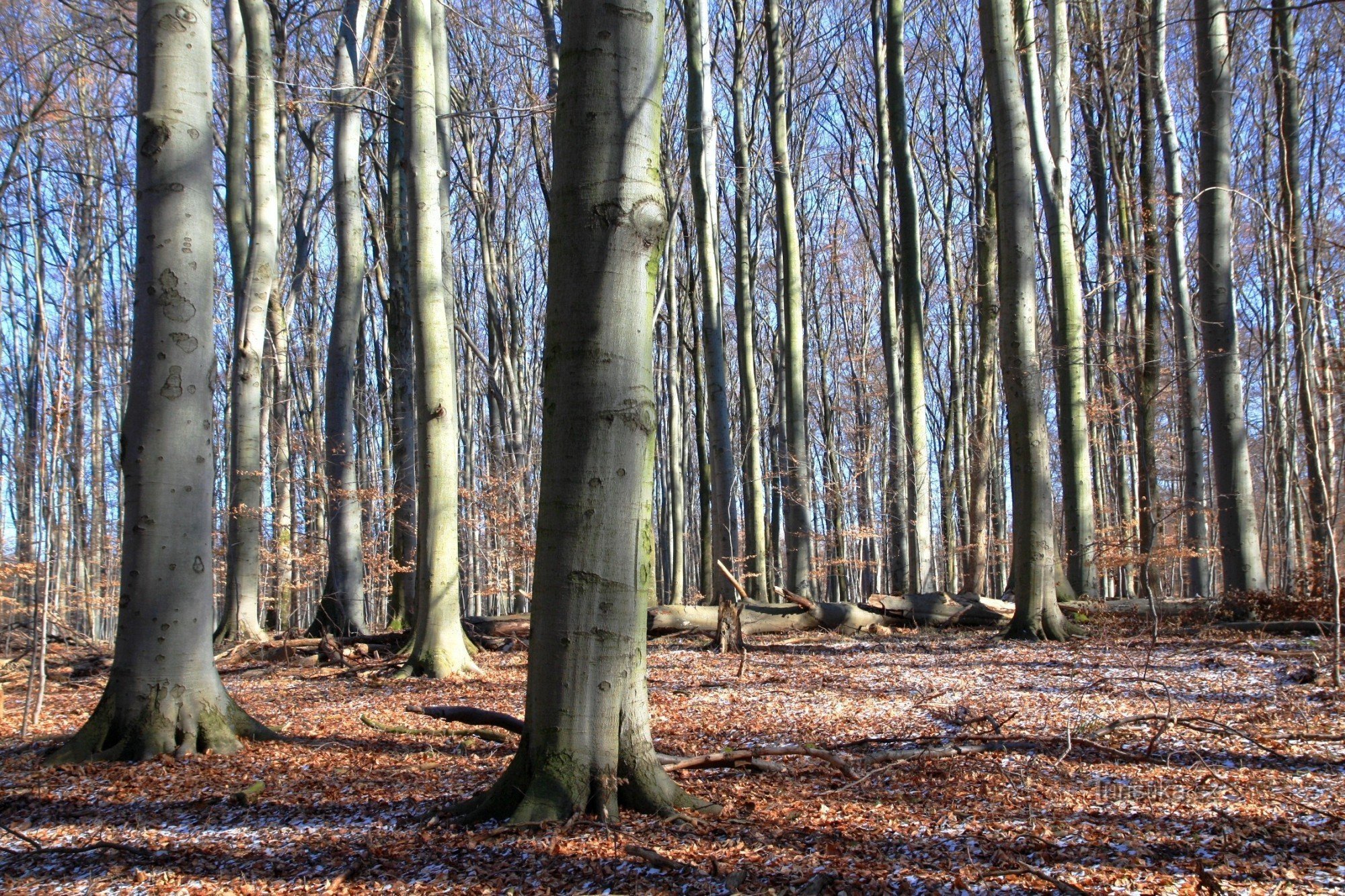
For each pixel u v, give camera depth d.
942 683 8.54
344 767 6.04
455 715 5.88
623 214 4.27
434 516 10.45
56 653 12.81
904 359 18.03
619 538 4.42
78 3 15.75
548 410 4.46
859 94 28.84
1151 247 15.99
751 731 6.76
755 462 17.80
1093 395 19.61
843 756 5.65
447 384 10.30
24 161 19.50
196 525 6.59
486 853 4.07
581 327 4.32
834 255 32.56
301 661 12.43
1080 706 6.61
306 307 32.44
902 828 4.32
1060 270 13.93
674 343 22.70
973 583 19.53
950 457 25.56
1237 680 7.86
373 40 13.76
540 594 4.48
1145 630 11.55
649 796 4.48
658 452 32.28
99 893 3.96
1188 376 14.73
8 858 4.38
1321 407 10.87
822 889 3.59
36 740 7.29
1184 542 15.66
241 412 14.10
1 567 12.80
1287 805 4.42
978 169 25.36
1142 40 15.10
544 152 24.89
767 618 13.76
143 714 6.36
